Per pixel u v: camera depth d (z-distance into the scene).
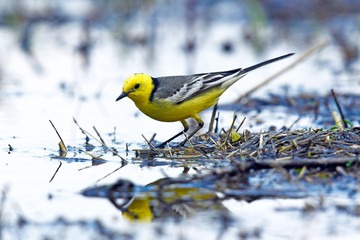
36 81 18.98
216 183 9.45
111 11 27.00
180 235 7.55
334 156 10.27
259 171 9.78
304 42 23.83
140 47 23.84
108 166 10.80
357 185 9.13
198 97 12.14
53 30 25.77
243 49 23.20
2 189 9.38
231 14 28.08
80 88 18.25
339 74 19.66
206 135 12.62
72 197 9.02
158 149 11.64
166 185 9.44
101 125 14.36
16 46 23.88
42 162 11.08
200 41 24.42
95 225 7.91
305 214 8.18
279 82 18.78
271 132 12.02
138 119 15.12
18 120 14.60
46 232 7.70
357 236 7.47
